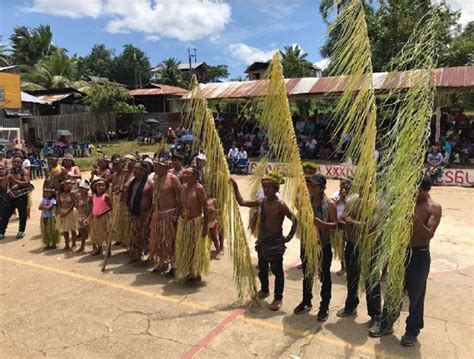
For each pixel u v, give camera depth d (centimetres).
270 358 387
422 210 387
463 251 716
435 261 663
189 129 509
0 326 450
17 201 783
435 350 397
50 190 710
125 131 3219
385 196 367
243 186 1452
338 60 360
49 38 5606
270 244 471
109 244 621
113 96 3098
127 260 664
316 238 438
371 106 364
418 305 396
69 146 2469
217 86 2181
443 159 1532
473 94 2881
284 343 413
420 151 344
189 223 543
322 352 396
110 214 686
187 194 542
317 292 538
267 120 435
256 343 413
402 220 352
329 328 442
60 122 2828
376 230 386
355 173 392
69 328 445
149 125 3150
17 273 607
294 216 461
